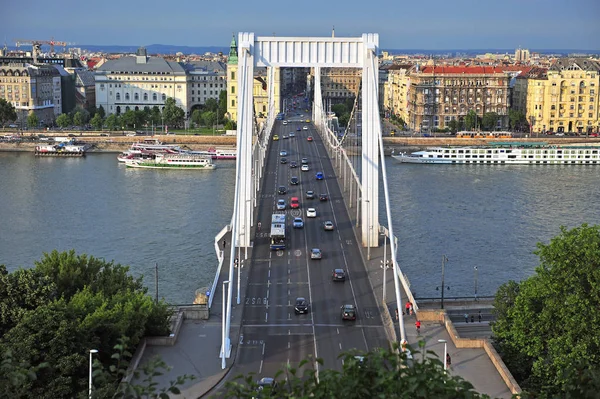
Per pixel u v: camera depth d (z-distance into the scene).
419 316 151.62
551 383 117.69
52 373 112.19
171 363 130.75
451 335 142.75
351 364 57.97
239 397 60.78
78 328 118.31
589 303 121.19
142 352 132.62
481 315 171.00
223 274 181.62
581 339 118.81
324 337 144.12
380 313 156.75
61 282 150.25
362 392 57.12
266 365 131.62
